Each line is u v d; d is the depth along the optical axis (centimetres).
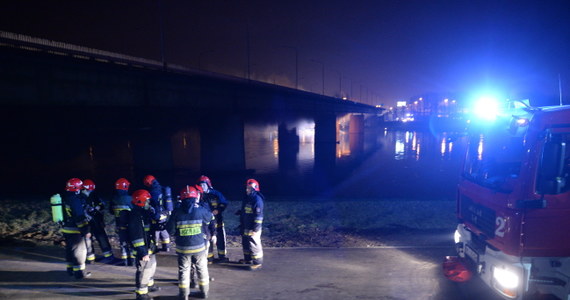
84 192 607
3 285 521
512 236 441
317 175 3466
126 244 614
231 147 3741
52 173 3017
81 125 2389
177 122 3531
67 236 543
